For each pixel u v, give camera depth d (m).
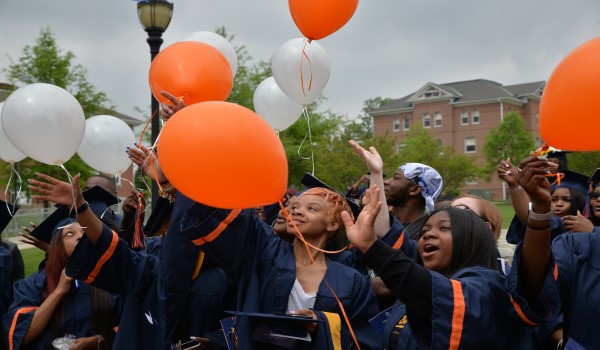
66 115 3.63
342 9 3.79
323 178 21.03
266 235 3.39
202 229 3.06
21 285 4.15
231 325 3.21
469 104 62.06
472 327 2.38
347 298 3.20
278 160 2.62
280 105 5.06
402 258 2.44
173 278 3.29
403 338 2.77
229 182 2.54
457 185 37.56
